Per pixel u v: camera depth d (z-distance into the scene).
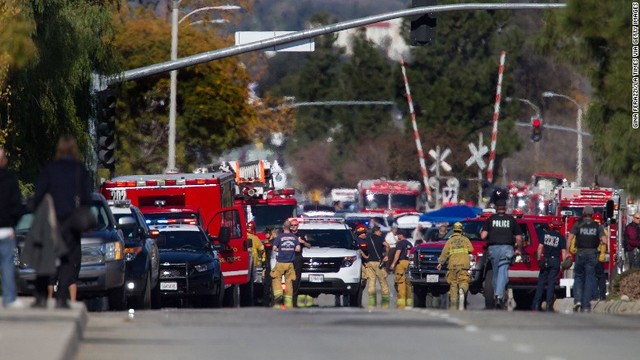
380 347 49.19
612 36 91.81
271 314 68.81
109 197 117.25
